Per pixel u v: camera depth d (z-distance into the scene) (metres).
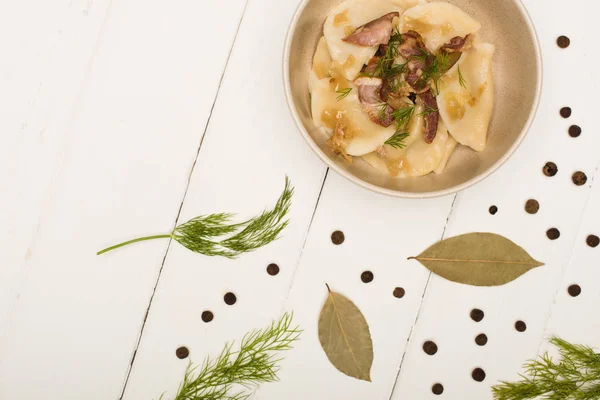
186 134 0.57
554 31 0.58
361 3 0.55
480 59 0.54
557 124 0.58
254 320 0.58
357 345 0.57
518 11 0.53
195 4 0.57
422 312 0.58
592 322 0.58
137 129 0.57
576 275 0.58
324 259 0.58
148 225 0.57
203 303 0.58
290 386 0.58
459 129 0.55
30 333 0.57
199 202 0.57
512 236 0.58
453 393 0.58
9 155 0.57
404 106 0.54
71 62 0.57
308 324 0.58
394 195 0.52
